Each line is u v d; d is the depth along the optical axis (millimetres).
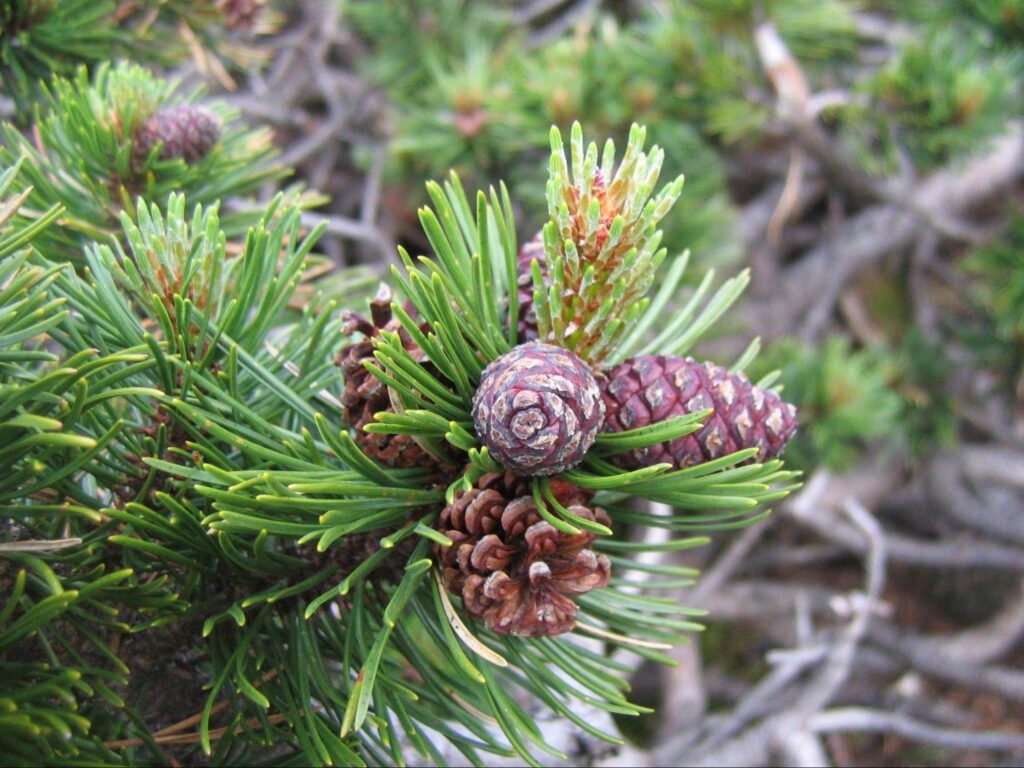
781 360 542
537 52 601
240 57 393
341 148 701
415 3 609
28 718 141
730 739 520
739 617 666
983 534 678
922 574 716
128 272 180
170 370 179
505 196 175
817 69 587
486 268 173
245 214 276
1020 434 619
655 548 198
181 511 169
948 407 583
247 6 361
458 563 176
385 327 183
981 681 622
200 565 179
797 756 451
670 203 163
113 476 184
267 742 179
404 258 162
